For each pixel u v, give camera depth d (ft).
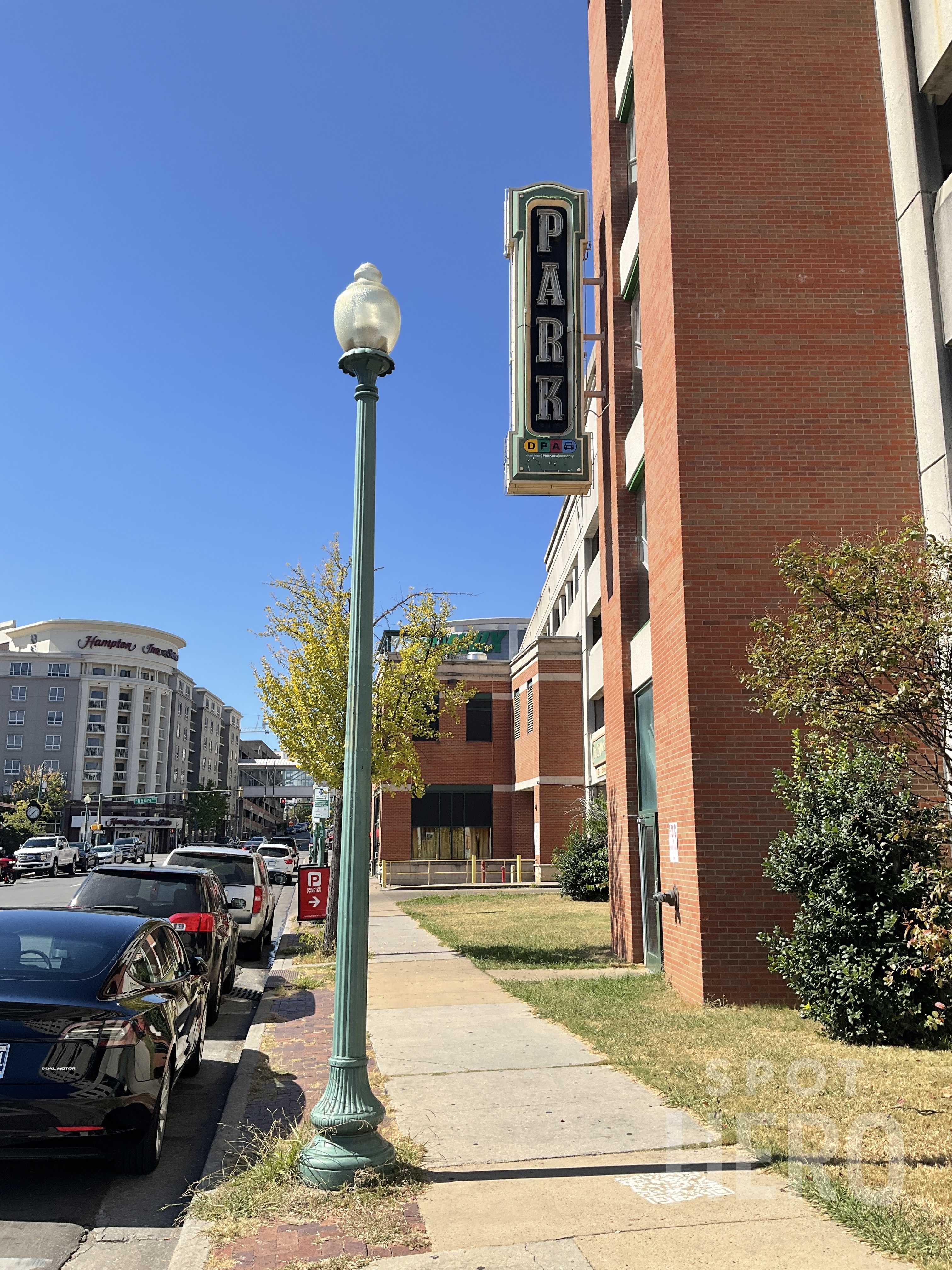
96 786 386.52
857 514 35.88
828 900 27.37
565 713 112.68
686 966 34.40
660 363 39.22
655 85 40.60
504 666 130.21
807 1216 14.76
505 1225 14.67
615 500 48.78
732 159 38.32
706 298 37.19
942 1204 14.79
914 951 25.72
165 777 420.77
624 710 46.93
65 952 19.30
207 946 34.12
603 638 53.57
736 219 37.83
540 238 51.21
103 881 35.37
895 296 37.42
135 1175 18.53
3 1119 16.35
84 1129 16.72
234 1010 37.60
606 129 52.42
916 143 36.81
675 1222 14.58
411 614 53.31
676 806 36.06
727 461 36.06
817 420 36.45
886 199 38.24
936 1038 26.05
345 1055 17.19
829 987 26.96
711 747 34.01
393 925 64.90
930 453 35.24
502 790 127.13
